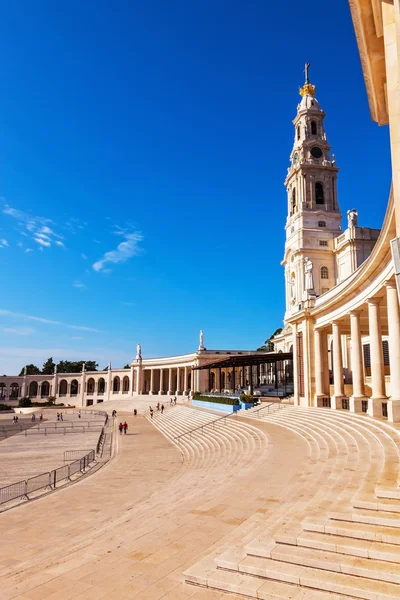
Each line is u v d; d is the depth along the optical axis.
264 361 53.34
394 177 7.29
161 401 83.62
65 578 8.40
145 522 12.15
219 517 11.82
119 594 7.64
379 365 24.02
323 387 34.91
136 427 55.56
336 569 7.37
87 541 11.36
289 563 7.86
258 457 20.36
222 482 16.64
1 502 20.44
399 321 20.83
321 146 65.06
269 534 9.09
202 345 84.44
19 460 33.41
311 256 60.25
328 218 62.06
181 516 12.16
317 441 22.06
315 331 35.59
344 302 28.89
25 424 63.91
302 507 10.55
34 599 7.56
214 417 42.12
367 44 9.02
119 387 115.44
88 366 148.12
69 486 23.17
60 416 72.62
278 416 33.78
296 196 64.69
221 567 8.16
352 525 8.55
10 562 11.27
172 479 22.05
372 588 6.70
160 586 7.91
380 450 15.96
